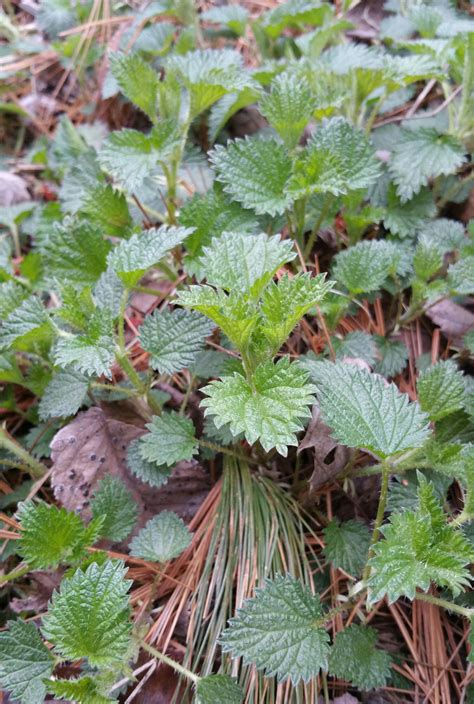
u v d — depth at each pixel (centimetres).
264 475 47
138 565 45
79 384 45
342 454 45
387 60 51
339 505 47
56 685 38
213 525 45
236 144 48
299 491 47
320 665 40
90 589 39
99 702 38
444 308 51
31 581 45
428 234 51
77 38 67
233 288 42
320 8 57
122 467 46
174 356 44
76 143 60
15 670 40
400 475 44
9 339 44
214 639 42
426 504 39
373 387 41
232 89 49
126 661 40
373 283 46
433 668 43
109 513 44
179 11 62
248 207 47
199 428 48
